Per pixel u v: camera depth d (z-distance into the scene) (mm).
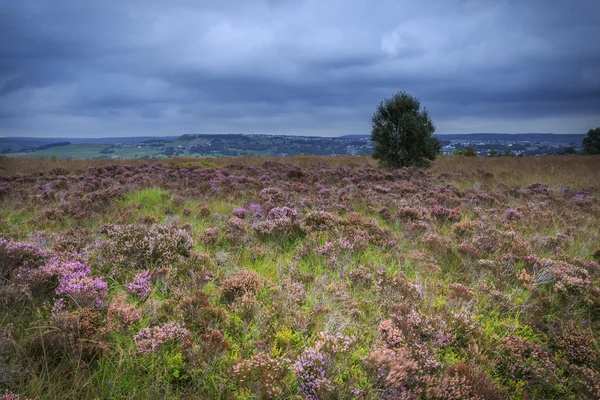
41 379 2703
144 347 3104
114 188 10562
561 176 18344
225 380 2916
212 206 9859
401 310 4004
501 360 3539
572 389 3297
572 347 3725
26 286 3797
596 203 11344
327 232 6824
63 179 13586
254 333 3629
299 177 16531
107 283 4434
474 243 6602
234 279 4492
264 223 6945
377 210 9422
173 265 5211
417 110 22672
